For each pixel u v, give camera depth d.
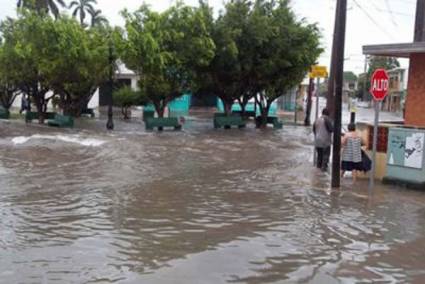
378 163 14.43
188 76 29.39
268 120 34.69
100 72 29.97
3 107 38.19
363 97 108.19
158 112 29.88
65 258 7.24
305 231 8.95
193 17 28.34
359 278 6.77
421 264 7.41
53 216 9.52
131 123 33.28
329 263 7.33
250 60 30.62
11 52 29.44
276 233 8.76
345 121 41.44
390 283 6.63
